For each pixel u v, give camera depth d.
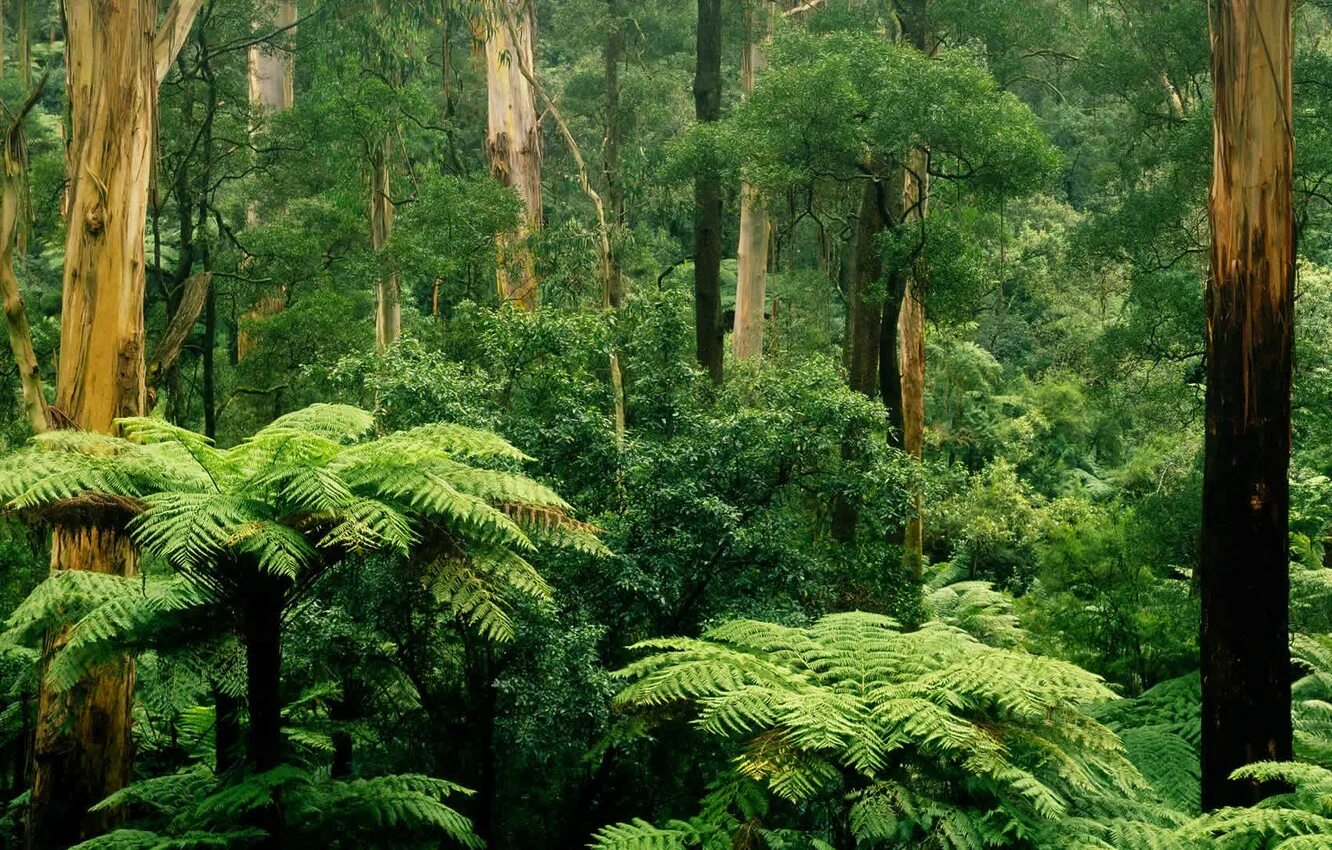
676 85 21.75
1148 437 25.08
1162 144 14.52
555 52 29.95
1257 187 6.17
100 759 7.38
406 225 15.87
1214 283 6.32
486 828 7.62
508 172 18.66
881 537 10.24
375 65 17.38
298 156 17.00
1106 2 17.23
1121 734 7.94
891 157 13.55
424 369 8.56
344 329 15.32
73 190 7.96
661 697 4.14
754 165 13.52
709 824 4.17
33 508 4.58
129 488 4.64
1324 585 10.62
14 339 7.89
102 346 7.90
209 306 15.62
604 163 21.95
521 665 7.49
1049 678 4.02
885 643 4.60
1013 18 15.44
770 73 13.10
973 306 13.80
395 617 7.56
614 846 4.02
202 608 5.04
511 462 8.12
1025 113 13.02
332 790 5.43
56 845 7.30
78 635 4.73
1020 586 21.66
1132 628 11.69
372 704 8.09
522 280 15.95
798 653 4.55
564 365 9.37
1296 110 13.00
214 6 16.52
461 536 4.94
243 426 16.53
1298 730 7.13
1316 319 14.12
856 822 3.89
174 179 15.84
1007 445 26.20
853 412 9.12
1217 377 6.29
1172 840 3.91
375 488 4.70
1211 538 6.27
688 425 9.29
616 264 16.45
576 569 8.17
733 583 8.64
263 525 4.28
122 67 7.94
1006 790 4.08
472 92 24.80
